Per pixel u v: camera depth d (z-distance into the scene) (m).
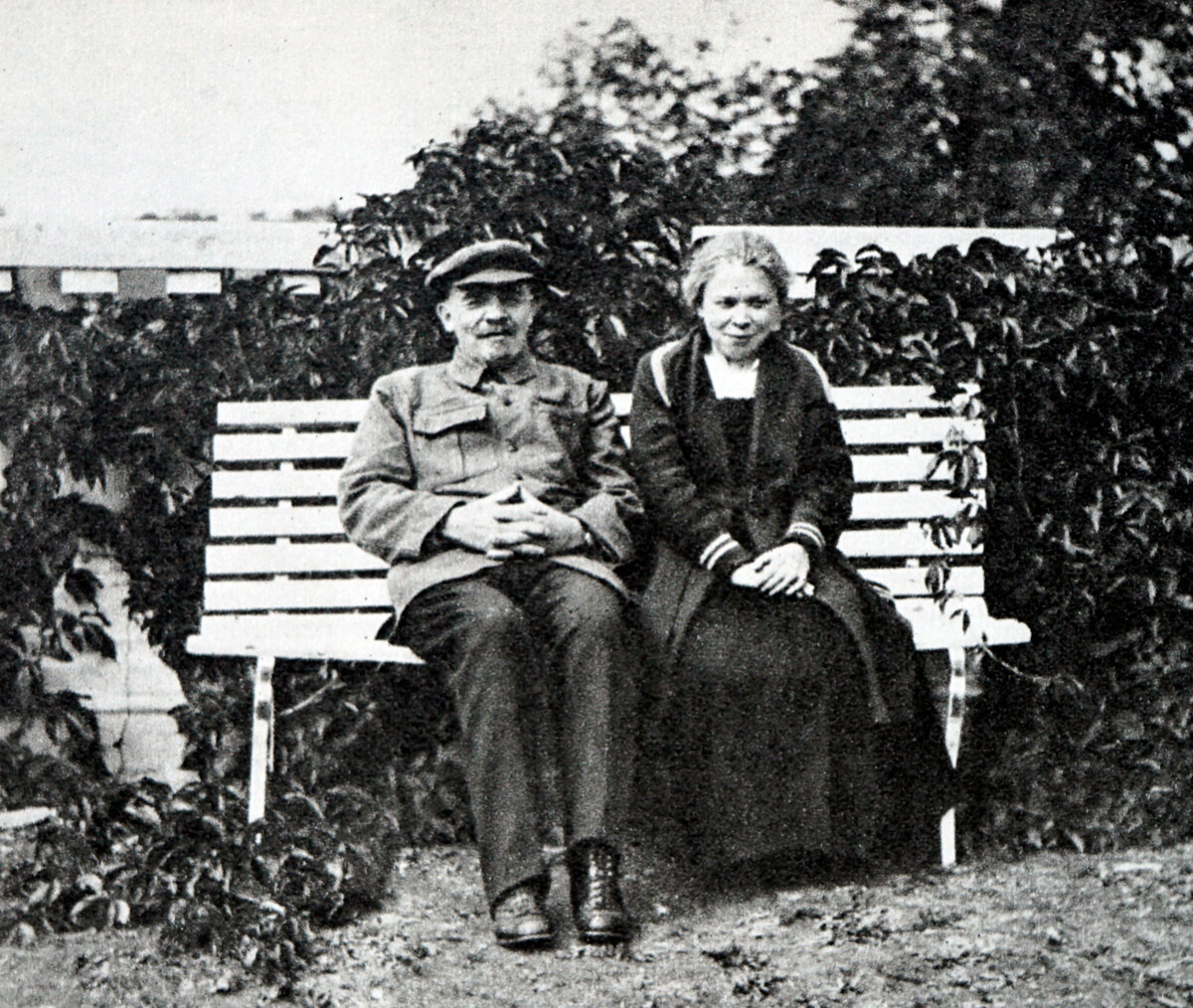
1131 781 3.70
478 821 3.13
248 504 3.92
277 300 4.16
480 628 3.18
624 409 4.07
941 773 3.46
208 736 3.79
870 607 3.44
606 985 2.91
